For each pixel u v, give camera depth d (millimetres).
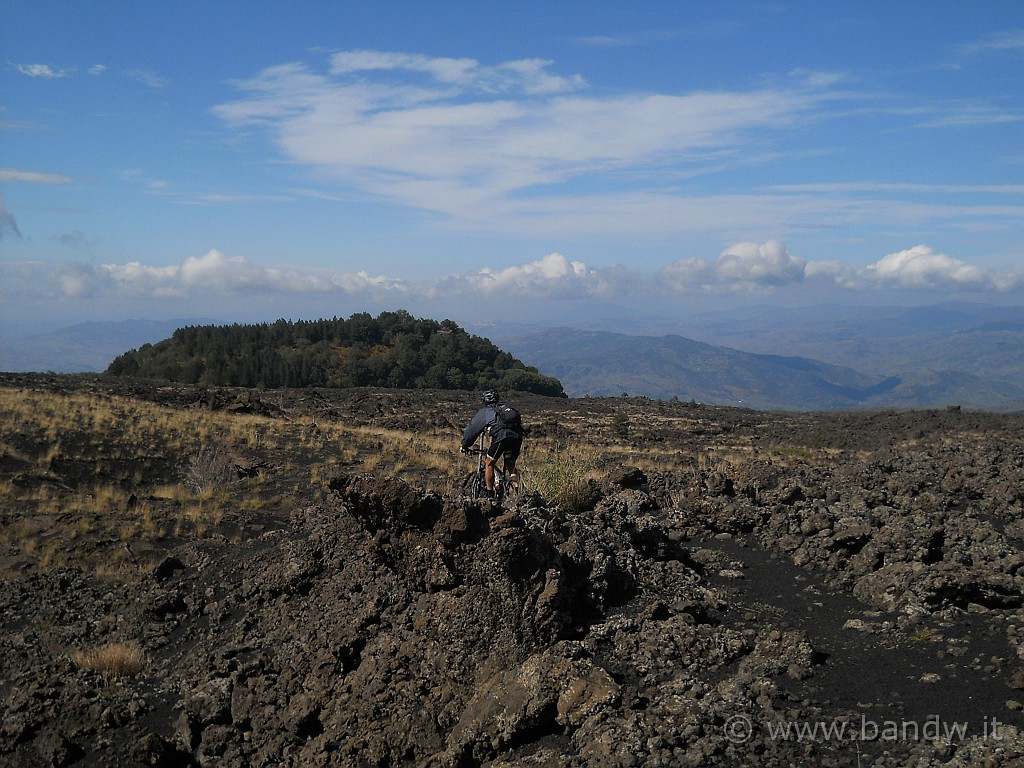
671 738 5098
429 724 6082
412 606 7312
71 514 14750
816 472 14773
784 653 6312
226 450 21797
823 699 5699
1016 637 6492
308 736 6621
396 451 24094
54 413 24156
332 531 9195
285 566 9250
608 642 6770
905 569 7809
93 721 7051
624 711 5492
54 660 8406
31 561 12172
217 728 6848
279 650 8023
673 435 34062
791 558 9680
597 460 23000
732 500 11211
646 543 9117
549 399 57031
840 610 7805
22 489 16578
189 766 6703
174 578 10977
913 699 5586
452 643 6715
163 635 9234
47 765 6551
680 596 7879
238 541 13430
